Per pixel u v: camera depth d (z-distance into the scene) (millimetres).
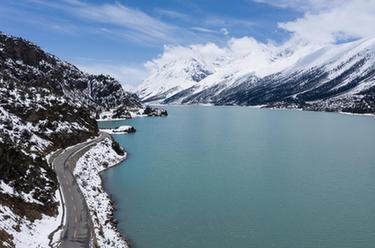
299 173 132875
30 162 90188
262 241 77875
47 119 149250
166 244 75938
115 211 94312
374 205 99125
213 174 131250
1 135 93500
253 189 113188
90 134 173500
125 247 72875
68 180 103875
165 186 116375
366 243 77188
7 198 71125
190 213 93062
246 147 188875
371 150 181125
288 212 94000
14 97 147125
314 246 75812
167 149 181875
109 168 141000
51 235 69062
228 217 90562
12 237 60469
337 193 109500
